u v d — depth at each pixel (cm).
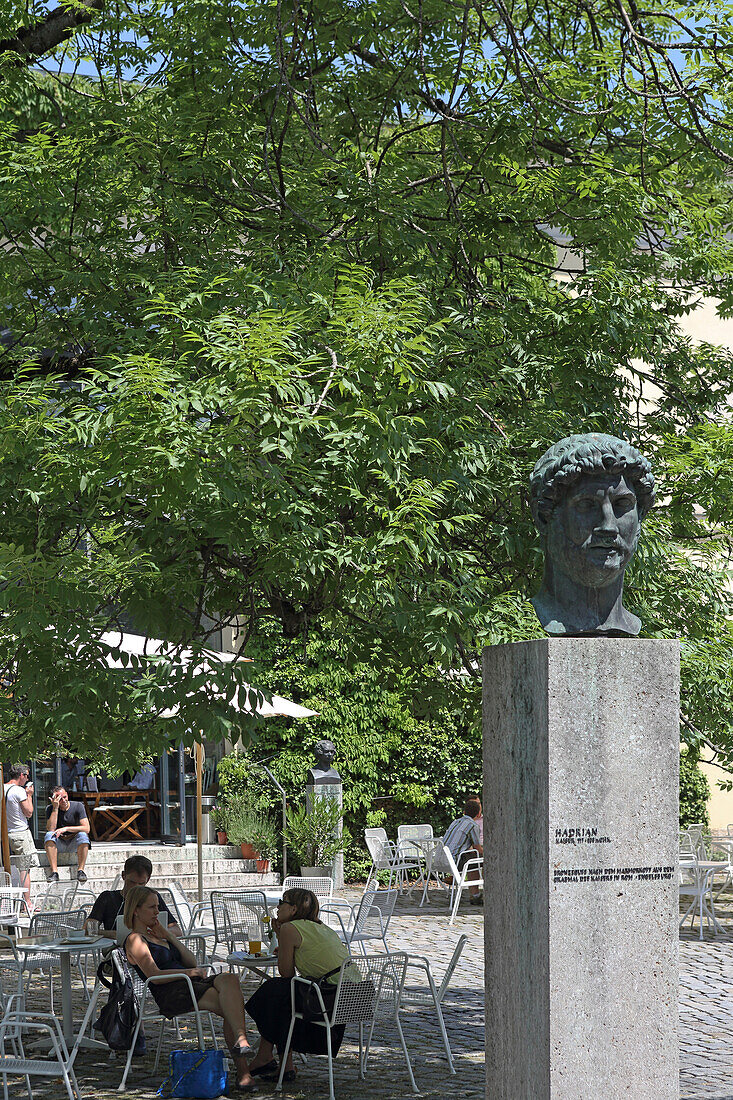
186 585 722
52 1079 803
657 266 1017
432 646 732
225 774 1961
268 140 906
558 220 923
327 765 1891
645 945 481
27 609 658
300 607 825
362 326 682
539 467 514
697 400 1045
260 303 734
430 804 2047
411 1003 862
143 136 848
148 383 620
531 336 886
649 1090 477
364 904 1073
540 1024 479
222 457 625
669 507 955
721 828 2128
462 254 901
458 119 848
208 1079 755
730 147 938
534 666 494
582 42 979
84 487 642
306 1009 780
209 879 1766
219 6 870
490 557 845
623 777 484
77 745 805
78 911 1012
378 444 676
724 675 936
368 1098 759
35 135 880
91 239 884
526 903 496
